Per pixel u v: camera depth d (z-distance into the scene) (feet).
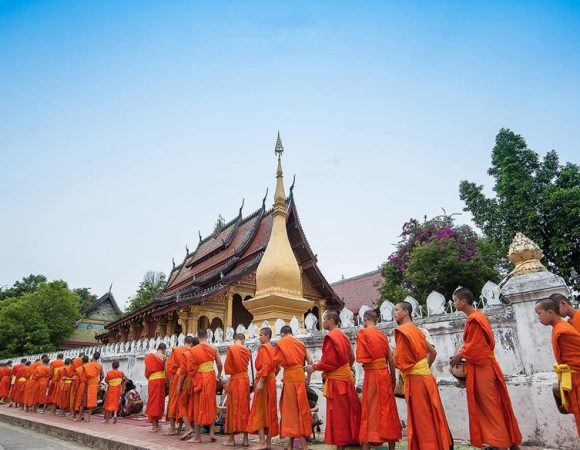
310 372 20.25
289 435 19.56
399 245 76.69
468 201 73.20
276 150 45.39
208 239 115.75
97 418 39.50
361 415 17.48
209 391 25.45
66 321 128.67
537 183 64.95
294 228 80.38
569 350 13.94
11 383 61.05
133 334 94.38
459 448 18.80
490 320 20.35
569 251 59.06
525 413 18.20
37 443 29.40
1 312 120.98
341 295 129.29
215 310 71.92
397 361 16.14
